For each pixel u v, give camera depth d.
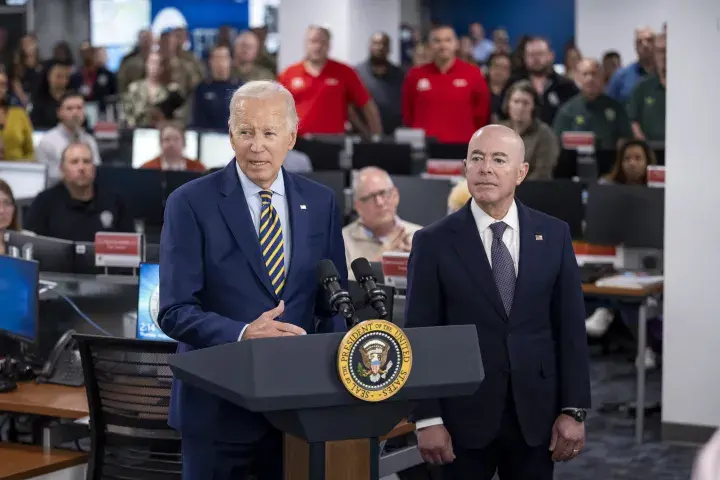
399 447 5.75
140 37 19.42
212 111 14.95
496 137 4.28
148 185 10.44
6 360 6.06
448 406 4.38
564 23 28.56
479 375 3.29
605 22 21.73
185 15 28.38
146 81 16.08
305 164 11.45
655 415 8.09
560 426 4.34
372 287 3.43
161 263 3.77
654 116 13.44
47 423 5.82
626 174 9.61
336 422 3.20
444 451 4.35
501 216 4.38
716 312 7.35
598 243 8.98
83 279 6.66
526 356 4.31
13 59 20.53
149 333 6.20
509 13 29.02
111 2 28.17
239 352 3.10
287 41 18.17
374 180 7.28
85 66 21.50
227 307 3.73
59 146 12.53
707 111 7.25
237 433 3.69
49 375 5.96
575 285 4.37
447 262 4.34
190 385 3.57
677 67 7.29
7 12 26.70
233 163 3.83
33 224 9.24
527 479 4.41
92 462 5.16
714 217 7.30
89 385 5.09
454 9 29.52
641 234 8.84
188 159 12.01
